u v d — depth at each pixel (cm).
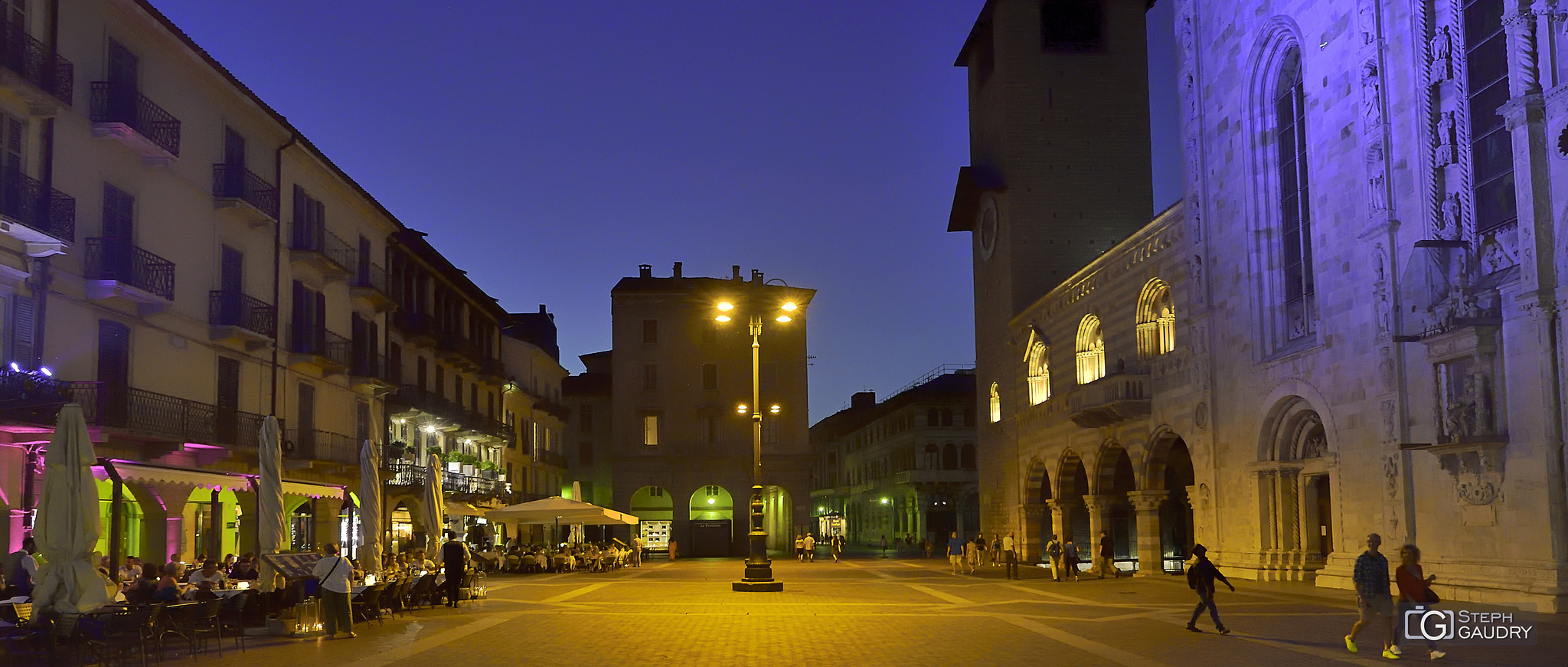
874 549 11000
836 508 14488
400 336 5406
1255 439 3984
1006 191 6681
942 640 2202
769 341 8544
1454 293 2902
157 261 3278
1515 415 2753
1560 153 2614
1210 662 1831
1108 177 6675
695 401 8450
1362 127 3362
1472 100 2975
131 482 2436
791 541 8544
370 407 4912
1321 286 3597
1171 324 4844
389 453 5053
